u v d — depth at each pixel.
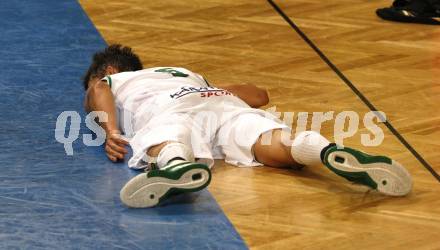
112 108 9.27
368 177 8.04
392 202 8.14
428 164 8.99
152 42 12.84
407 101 10.71
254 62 12.07
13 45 12.52
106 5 14.63
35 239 7.39
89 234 7.48
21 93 10.70
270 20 13.93
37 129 9.68
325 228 7.63
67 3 14.67
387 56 12.36
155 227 7.59
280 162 8.70
